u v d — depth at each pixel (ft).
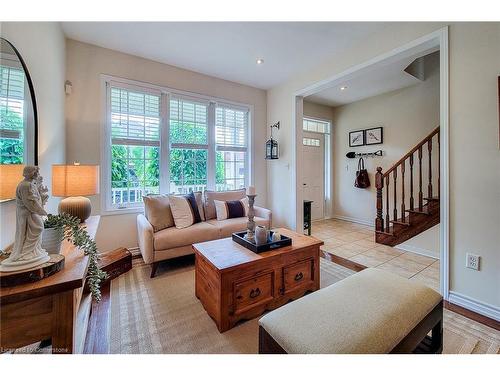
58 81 7.77
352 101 16.89
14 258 3.18
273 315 3.88
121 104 10.00
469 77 6.14
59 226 4.10
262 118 14.29
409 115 13.96
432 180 12.88
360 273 5.27
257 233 6.47
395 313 3.87
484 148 5.96
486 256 6.00
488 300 5.99
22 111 4.93
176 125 11.39
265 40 9.00
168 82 11.01
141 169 10.55
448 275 6.66
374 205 15.97
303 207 13.43
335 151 18.42
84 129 9.16
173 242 8.52
